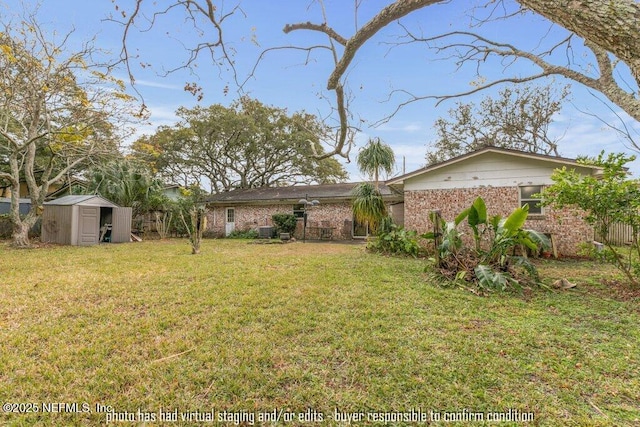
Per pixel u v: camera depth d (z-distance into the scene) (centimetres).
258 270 686
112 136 1245
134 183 1585
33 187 1202
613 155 494
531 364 272
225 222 1889
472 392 233
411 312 403
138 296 476
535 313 401
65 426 198
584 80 293
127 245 1265
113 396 228
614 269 680
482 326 358
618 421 201
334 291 503
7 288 519
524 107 1728
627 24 116
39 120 1163
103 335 331
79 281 574
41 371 259
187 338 325
